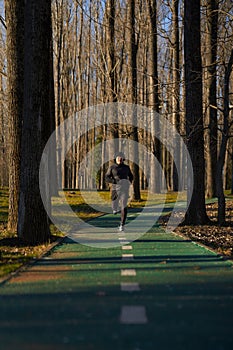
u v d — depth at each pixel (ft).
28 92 41.39
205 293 22.88
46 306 20.39
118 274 27.78
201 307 20.17
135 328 17.16
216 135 103.30
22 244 40.88
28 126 41.78
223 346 15.26
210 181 107.86
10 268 29.55
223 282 25.50
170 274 27.78
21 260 32.81
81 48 143.13
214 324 17.69
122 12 118.42
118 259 33.47
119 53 122.93
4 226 55.83
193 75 55.47
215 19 65.57
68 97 150.10
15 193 49.60
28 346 15.29
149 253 36.35
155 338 16.03
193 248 39.22
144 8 106.42
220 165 55.62
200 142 57.41
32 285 24.72
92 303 20.89
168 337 16.15
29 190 41.88
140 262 32.22
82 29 133.90
